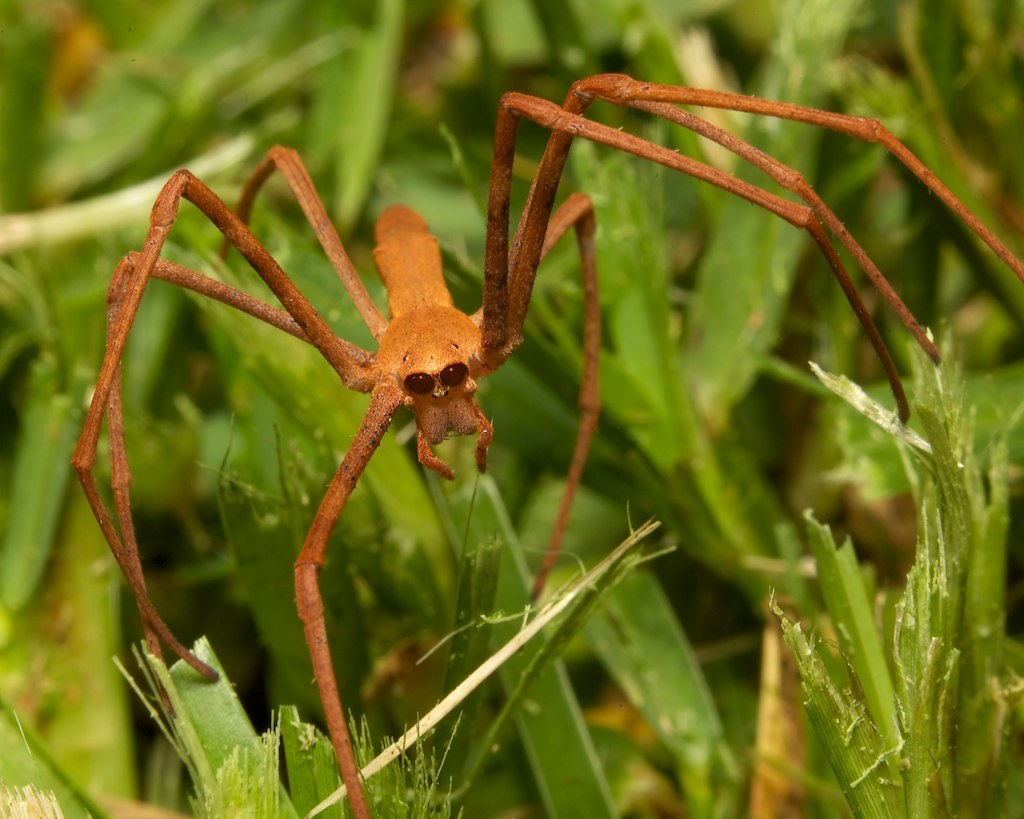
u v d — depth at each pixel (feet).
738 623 0.63
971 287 0.67
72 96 0.75
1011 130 0.66
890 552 0.63
